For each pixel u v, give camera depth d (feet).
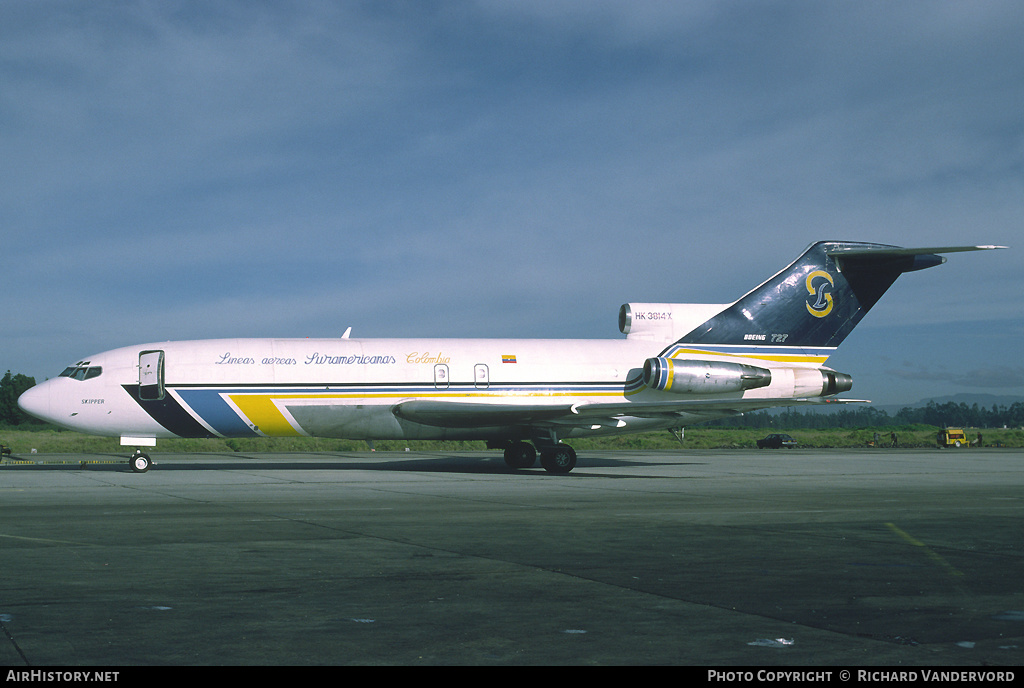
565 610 24.94
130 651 20.54
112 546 36.99
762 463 112.98
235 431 91.97
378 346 94.94
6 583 28.81
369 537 39.99
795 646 21.18
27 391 89.10
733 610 24.98
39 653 20.33
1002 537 40.37
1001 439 269.64
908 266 98.53
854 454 151.64
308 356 92.38
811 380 97.04
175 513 49.98
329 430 93.40
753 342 98.89
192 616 24.11
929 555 34.99
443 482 75.87
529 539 39.42
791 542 38.58
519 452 100.99
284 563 32.78
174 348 91.35
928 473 91.50
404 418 93.50
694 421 98.43
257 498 59.57
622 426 96.37
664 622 23.56
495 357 96.07
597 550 36.17
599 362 97.71
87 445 174.81
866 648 21.04
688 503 56.70
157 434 91.30
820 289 99.30
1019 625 23.32
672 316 99.86
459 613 24.54
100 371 89.61
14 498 59.06
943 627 23.08
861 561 33.50
